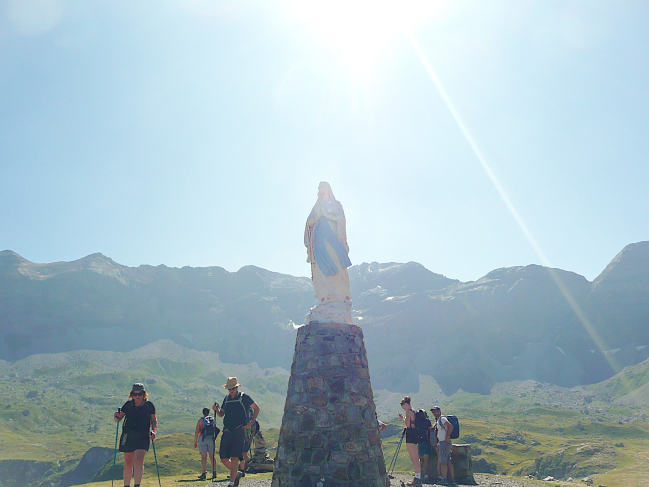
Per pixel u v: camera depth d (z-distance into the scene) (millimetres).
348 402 17469
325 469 16469
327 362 18000
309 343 18531
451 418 24266
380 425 18844
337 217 20438
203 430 24625
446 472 23375
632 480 77875
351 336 18828
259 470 29516
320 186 21234
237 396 17609
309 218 20906
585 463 113562
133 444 14383
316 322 18875
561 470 116438
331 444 16797
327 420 17109
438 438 23531
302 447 16906
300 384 17938
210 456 24547
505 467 138000
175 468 68125
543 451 156625
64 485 180500
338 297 19703
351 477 16391
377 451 17703
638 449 140625
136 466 14273
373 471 16938
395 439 170500
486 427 192375
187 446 91500
